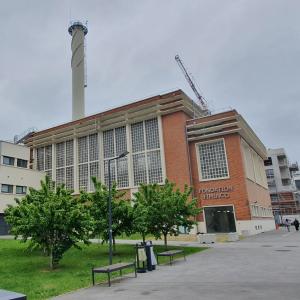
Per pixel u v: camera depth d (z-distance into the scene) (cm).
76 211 1630
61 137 5872
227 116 4384
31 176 5112
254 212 4459
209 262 1641
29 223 1599
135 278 1270
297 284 1027
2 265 1706
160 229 2339
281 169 9738
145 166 4856
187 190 2534
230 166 4291
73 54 7375
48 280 1275
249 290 962
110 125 5281
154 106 4922
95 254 2138
